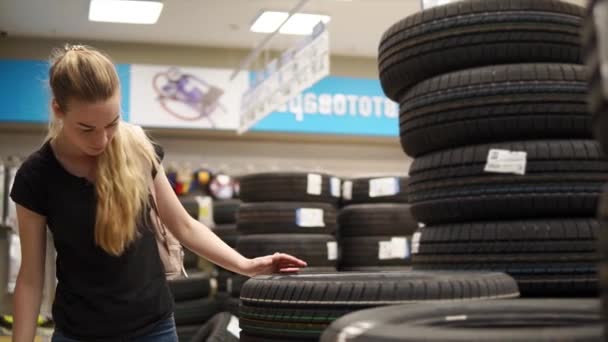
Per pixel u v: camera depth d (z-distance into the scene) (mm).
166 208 2254
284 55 6594
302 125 8867
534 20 2277
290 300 1915
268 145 9688
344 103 9031
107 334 2104
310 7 7500
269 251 4555
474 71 2295
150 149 2193
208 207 8523
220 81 8797
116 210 2033
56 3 7355
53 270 3074
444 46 2346
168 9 7594
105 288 2096
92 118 1910
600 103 870
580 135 2277
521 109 2227
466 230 2293
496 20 2287
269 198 4746
